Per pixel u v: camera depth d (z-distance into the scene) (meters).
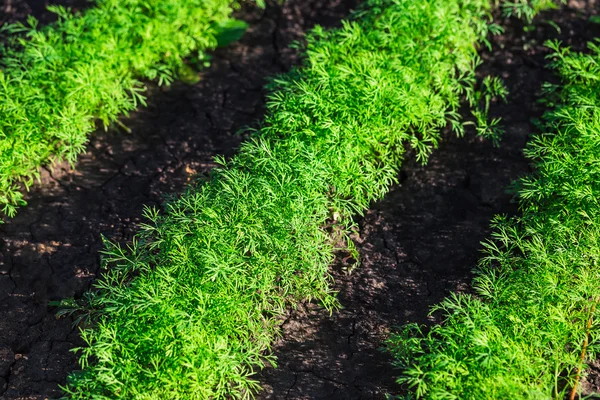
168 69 1.38
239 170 1.20
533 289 1.11
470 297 1.14
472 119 1.33
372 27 1.33
